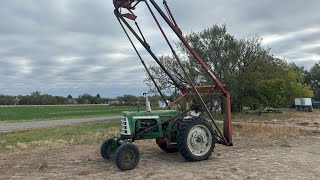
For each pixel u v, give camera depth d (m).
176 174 7.27
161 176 7.13
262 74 31.92
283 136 13.46
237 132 14.47
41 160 9.30
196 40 28.58
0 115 44.38
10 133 18.75
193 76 25.91
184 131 8.50
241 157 9.12
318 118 27.03
